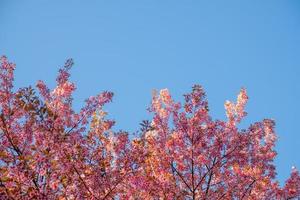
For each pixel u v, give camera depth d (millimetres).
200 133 11344
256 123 11836
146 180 10359
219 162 11266
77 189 9492
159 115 11664
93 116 10836
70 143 9922
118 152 10047
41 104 10203
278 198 11641
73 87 10695
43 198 8898
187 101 11516
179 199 10625
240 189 11266
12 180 9008
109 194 9781
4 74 10266
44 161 9227
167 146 11250
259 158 11711
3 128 9875
